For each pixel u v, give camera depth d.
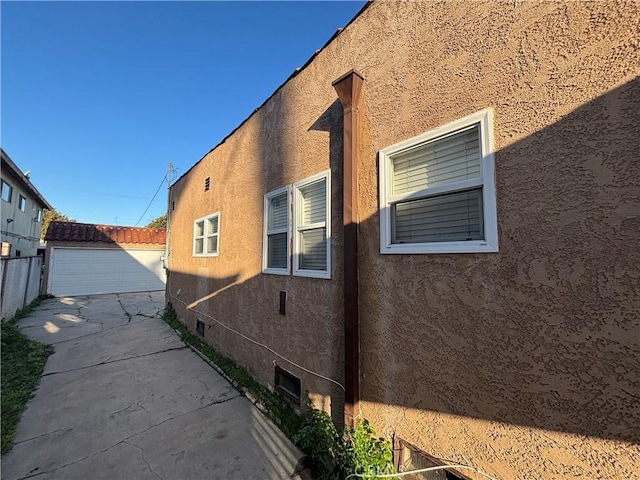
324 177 2.98
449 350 1.83
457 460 1.76
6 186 11.34
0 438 2.77
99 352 5.49
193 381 4.19
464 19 1.88
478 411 1.68
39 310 9.64
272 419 3.16
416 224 2.18
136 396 3.73
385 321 2.24
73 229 14.12
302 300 3.19
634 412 1.20
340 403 2.64
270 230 3.91
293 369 3.26
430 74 2.06
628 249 1.23
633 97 1.25
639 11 1.26
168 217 9.48
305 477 2.38
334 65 2.93
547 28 1.52
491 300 1.65
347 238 2.49
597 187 1.32
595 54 1.36
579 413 1.33
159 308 10.23
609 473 1.25
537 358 1.47
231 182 5.06
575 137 1.40
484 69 1.76
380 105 2.41
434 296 1.93
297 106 3.45
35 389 3.91
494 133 1.69
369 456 2.09
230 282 4.88
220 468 2.46
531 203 1.53
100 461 2.53
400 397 2.10
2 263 7.15
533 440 1.47
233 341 4.65
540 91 1.53
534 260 1.50
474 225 1.84
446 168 1.99
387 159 2.35
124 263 14.95
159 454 2.62
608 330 1.27
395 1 2.34
